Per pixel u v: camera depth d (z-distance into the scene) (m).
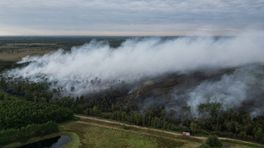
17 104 183.50
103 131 172.00
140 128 175.75
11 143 149.62
